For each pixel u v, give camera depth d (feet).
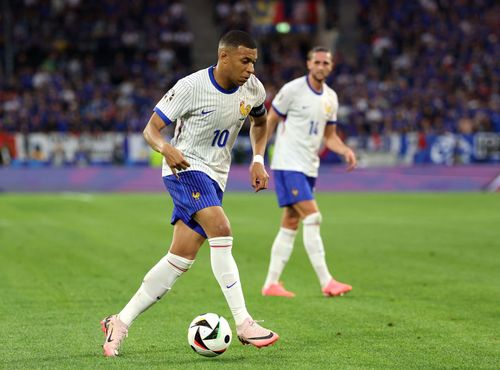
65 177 328.08
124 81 433.48
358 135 376.27
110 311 95.86
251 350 75.31
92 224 200.03
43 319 90.84
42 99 384.06
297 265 136.15
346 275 124.47
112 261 139.03
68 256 145.07
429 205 260.01
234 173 330.13
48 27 449.06
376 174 337.52
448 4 486.79
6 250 153.07
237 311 72.74
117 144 351.25
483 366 69.05
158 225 197.57
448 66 449.89
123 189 328.49
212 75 72.33
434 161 366.22
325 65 108.06
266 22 480.64
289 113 109.50
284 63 445.37
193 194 72.23
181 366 68.49
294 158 108.88
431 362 70.38
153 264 135.44
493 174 337.31
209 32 483.51
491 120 386.52
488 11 485.15
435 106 406.62
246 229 189.67
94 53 452.35
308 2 482.69
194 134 73.00
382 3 485.56
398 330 84.38
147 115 386.11
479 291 108.88
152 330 84.69
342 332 83.46
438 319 90.27
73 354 73.41
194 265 134.31
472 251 151.43
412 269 130.00
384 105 413.18
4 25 441.68
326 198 289.53
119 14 460.96
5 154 342.23
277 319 90.89
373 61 460.14
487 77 440.45
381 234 180.04
